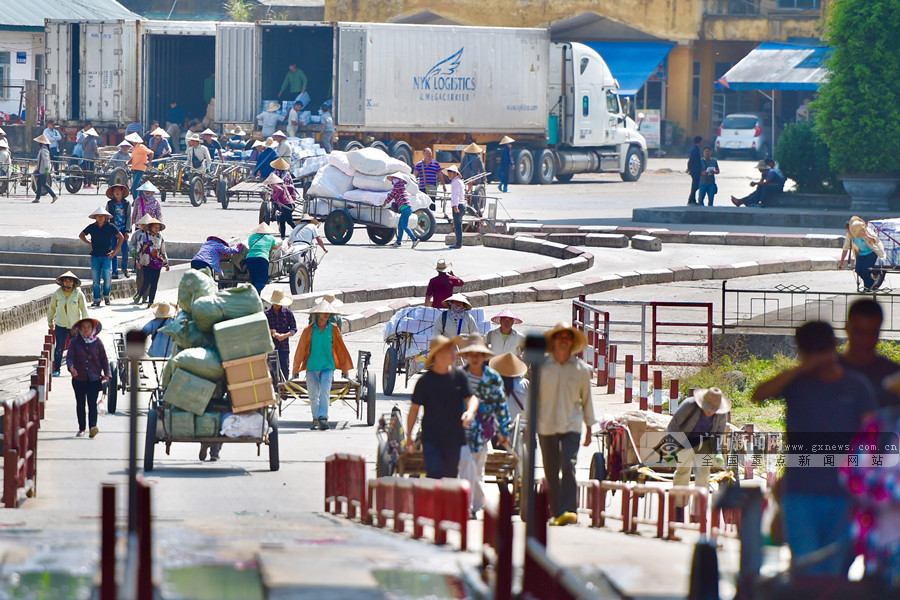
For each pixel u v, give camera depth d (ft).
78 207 399.85
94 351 159.63
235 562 71.00
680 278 327.47
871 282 283.38
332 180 350.64
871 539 63.26
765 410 194.08
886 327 243.60
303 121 494.18
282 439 165.27
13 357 226.99
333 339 173.88
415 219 352.90
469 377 113.29
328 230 351.25
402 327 199.00
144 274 261.24
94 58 514.27
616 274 320.50
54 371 213.05
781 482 70.95
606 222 414.41
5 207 394.73
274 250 263.70
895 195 429.79
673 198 499.10
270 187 336.70
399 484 98.37
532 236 378.12
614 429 140.26
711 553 63.93
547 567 58.90
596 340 227.40
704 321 274.16
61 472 138.92
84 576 64.44
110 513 58.29
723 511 117.91
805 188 447.01
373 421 177.47
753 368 222.28
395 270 315.37
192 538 82.33
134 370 65.92
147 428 139.95
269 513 114.62
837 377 71.26
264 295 273.13
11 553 70.95
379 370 222.28
